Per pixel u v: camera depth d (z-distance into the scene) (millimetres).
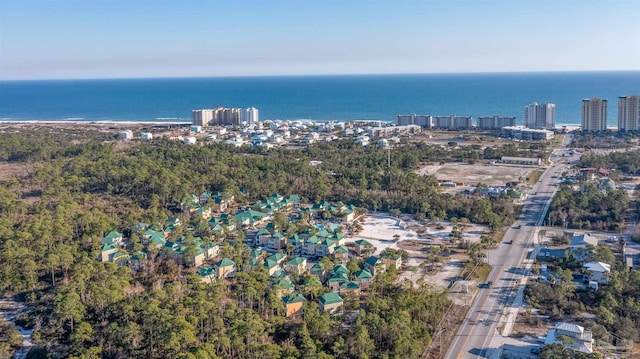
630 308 160250
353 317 163375
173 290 165000
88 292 168250
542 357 132875
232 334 137500
